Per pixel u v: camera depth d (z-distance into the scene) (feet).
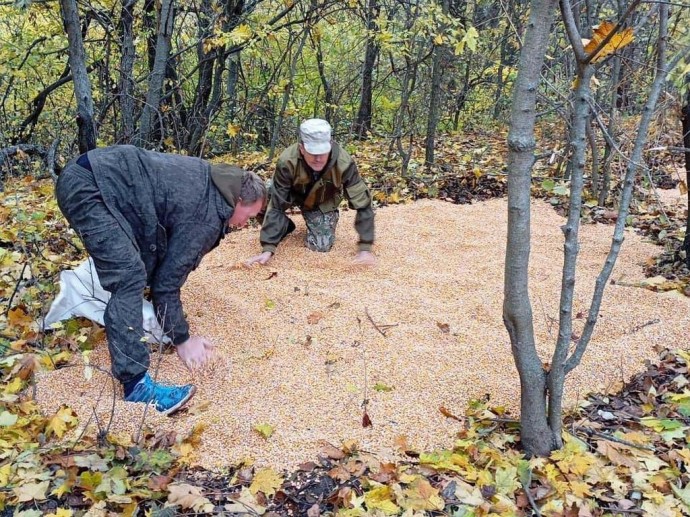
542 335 10.52
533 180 21.09
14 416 8.09
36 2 19.83
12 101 30.35
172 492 6.89
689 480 7.29
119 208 8.59
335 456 7.64
